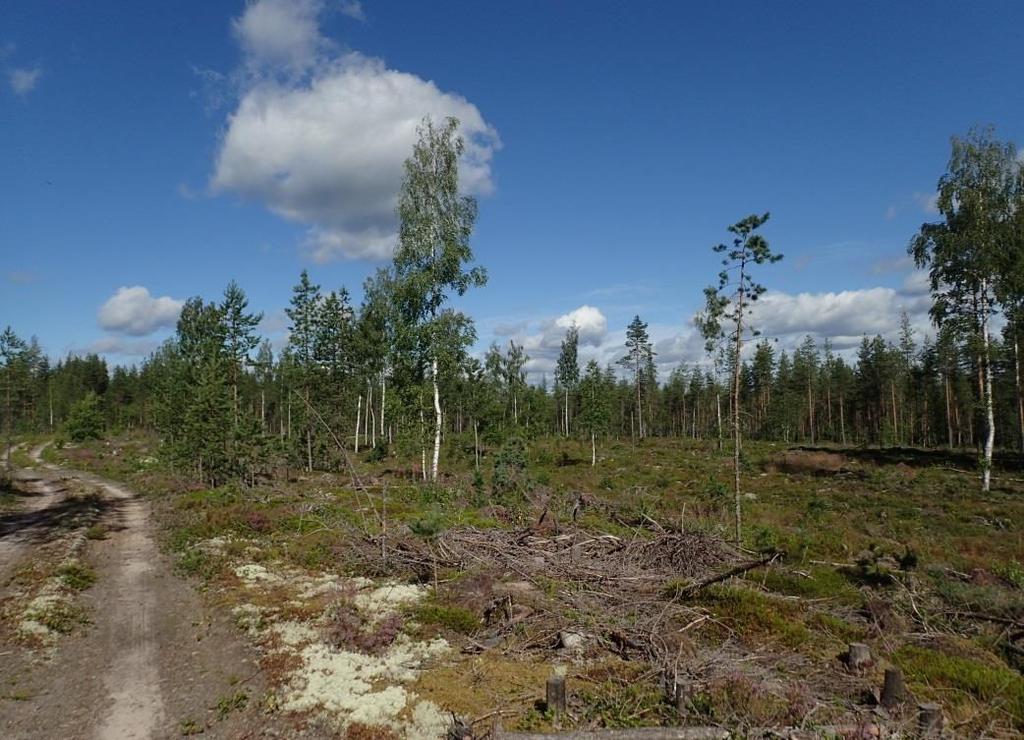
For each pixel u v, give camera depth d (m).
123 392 88.31
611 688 8.07
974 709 7.62
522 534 15.38
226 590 13.21
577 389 51.78
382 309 34.09
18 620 11.12
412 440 28.30
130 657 9.88
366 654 9.48
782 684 8.09
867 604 11.38
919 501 26.06
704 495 26.77
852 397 71.56
